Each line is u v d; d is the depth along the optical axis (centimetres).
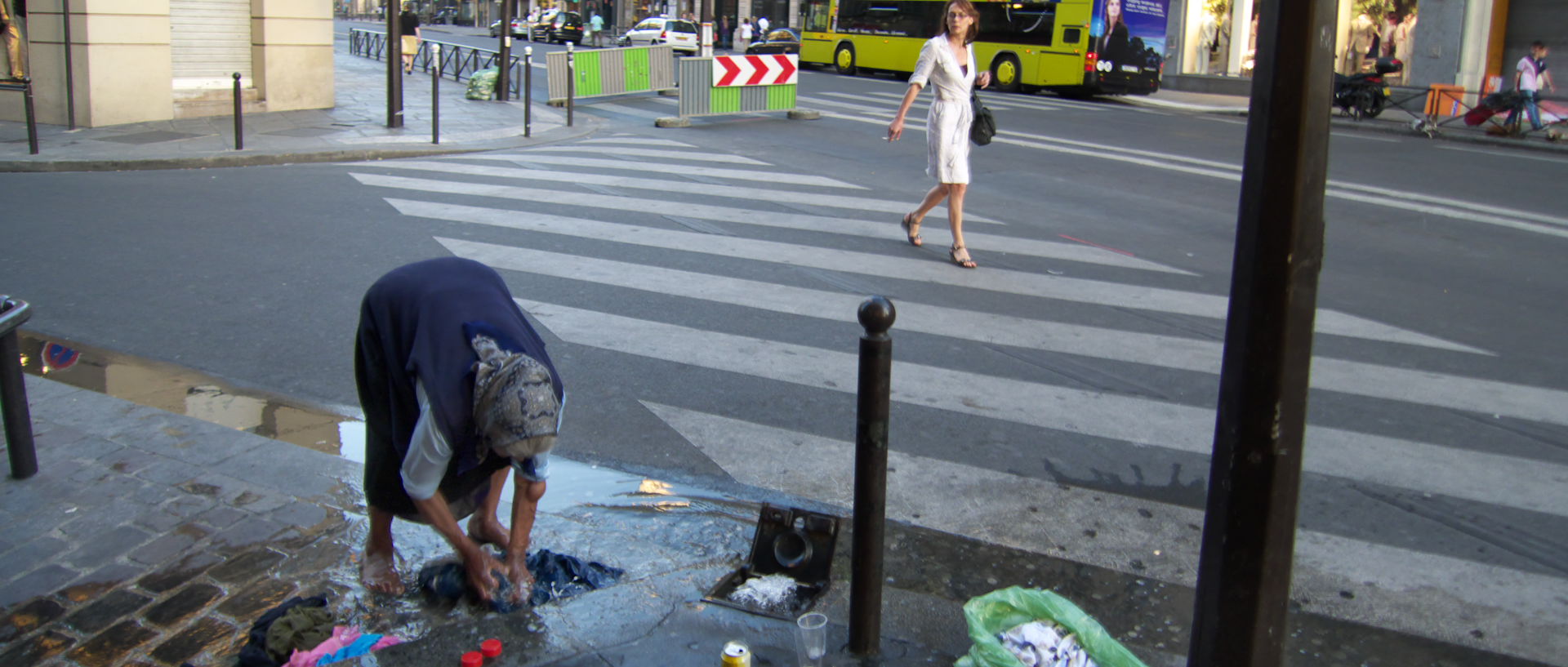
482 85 2052
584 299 727
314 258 813
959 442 514
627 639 333
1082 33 2572
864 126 1767
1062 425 538
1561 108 2041
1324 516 448
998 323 701
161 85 1580
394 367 326
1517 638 362
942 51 812
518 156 1370
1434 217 1116
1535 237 1033
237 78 1312
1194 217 1088
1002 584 388
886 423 310
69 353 609
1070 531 430
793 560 373
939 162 831
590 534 410
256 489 440
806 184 1198
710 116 1867
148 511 418
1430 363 648
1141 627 362
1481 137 1948
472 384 311
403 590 369
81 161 1202
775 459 491
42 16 1478
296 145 1382
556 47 4491
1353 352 668
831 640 335
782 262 839
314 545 396
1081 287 797
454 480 354
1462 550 421
